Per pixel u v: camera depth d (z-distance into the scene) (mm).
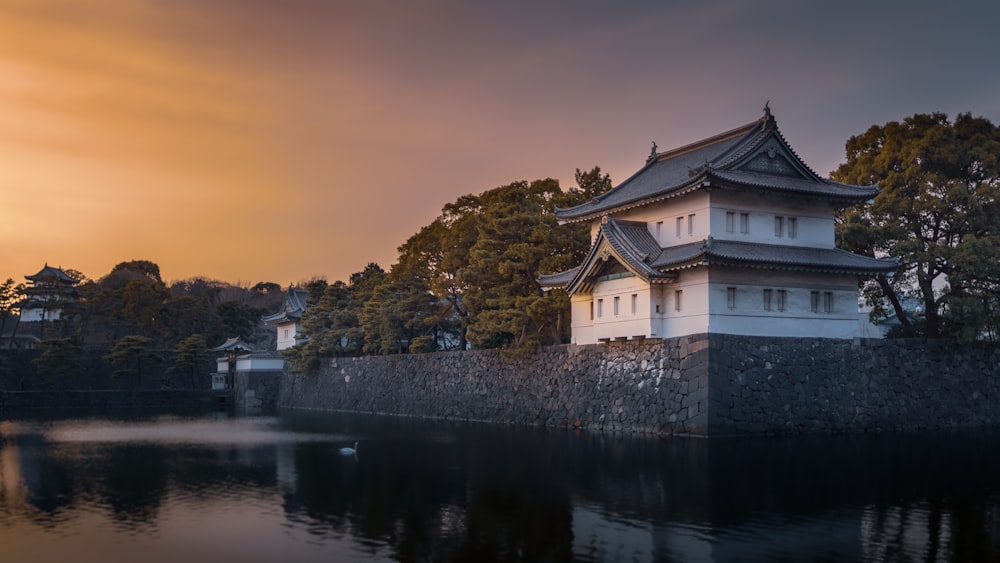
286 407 107688
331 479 38500
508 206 68312
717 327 50812
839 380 52812
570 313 63500
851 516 29031
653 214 57594
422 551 25703
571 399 59125
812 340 52344
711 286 50938
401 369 82125
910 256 60344
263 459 46281
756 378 49844
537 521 29062
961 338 57969
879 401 53875
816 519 28656
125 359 115562
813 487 33969
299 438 58969
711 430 47906
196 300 139125
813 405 51500
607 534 27156
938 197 61594
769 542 25859
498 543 26406
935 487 33875
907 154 64312
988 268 58062
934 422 55438
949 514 29266
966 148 64062
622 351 55250
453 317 94750
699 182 52031
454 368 73375
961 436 50562
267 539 27281
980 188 61688
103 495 35250
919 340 56438
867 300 67000
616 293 56469
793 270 53500
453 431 60188
